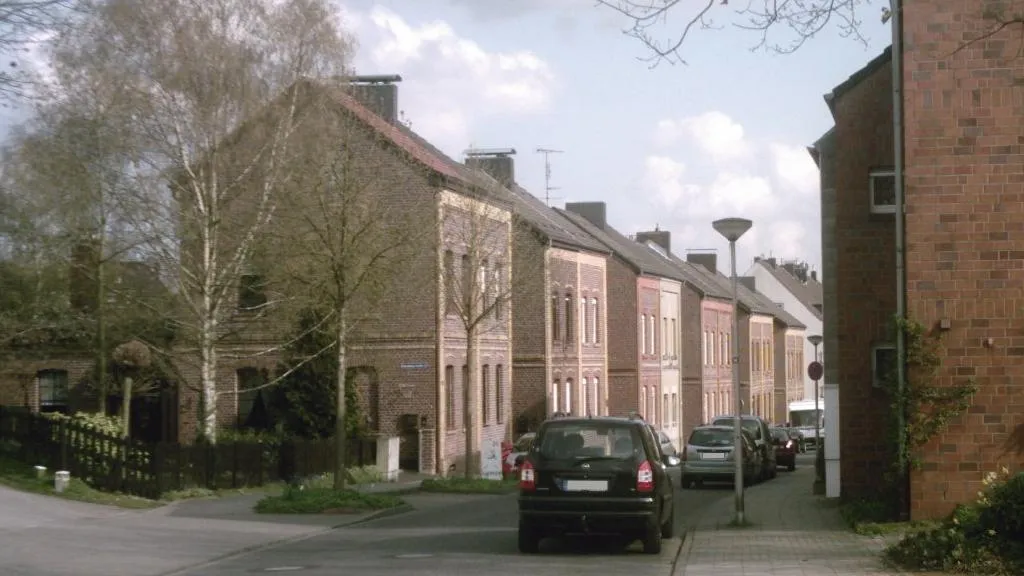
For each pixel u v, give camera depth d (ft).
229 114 101.91
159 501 80.23
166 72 99.86
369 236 81.71
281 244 94.99
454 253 110.01
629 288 202.59
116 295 102.32
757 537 59.82
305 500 75.56
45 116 98.27
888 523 59.67
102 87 98.63
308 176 87.20
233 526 66.59
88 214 99.60
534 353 166.09
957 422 57.72
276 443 101.91
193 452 87.76
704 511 80.53
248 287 106.42
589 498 53.06
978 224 57.57
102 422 89.30
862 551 52.65
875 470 73.20
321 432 114.11
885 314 73.20
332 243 80.28
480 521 72.33
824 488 93.61
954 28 57.77
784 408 321.73
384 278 84.33
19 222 98.07
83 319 102.22
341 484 80.94
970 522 48.80
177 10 101.55
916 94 58.08
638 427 54.85
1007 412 57.21
